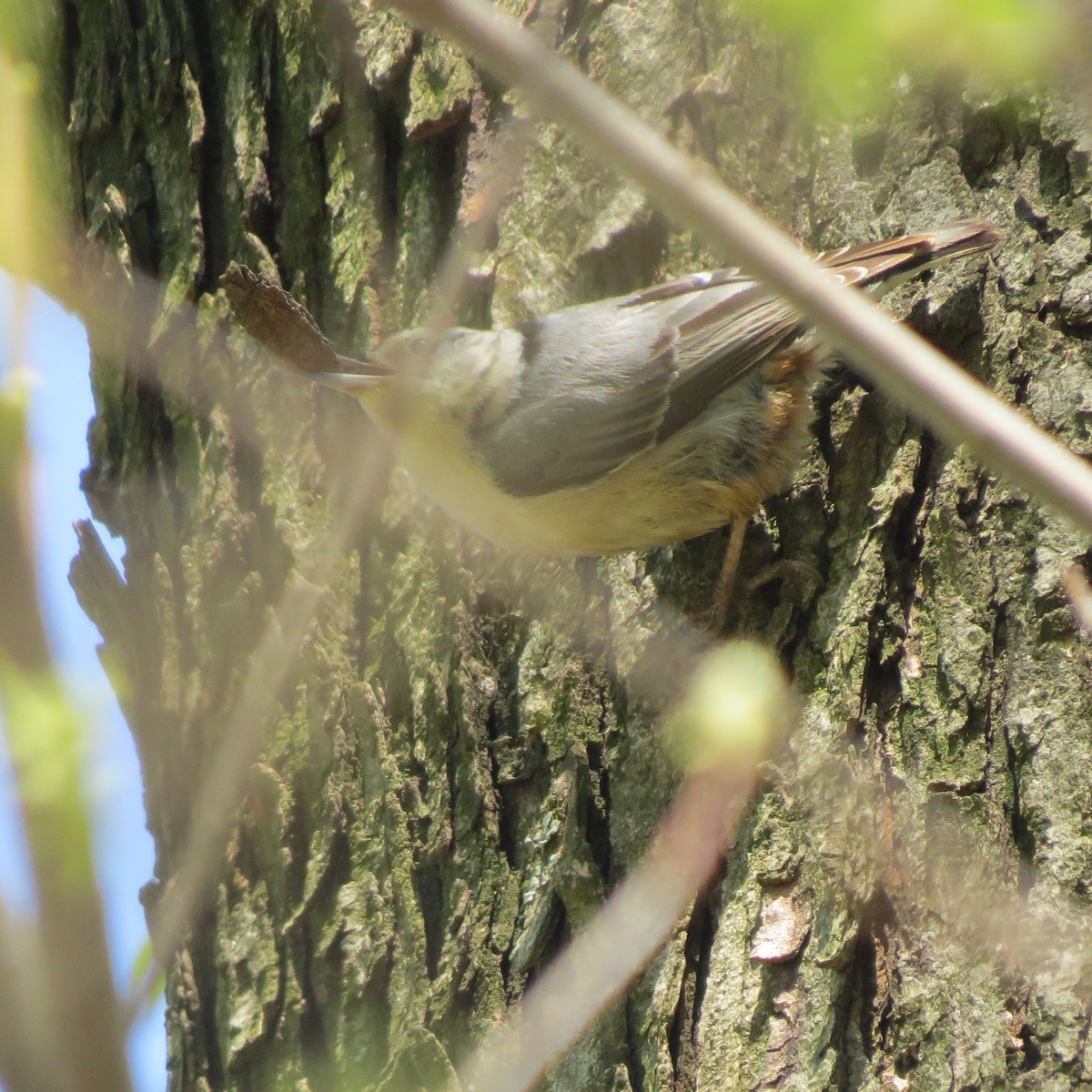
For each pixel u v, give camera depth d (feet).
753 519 22.34
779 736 19.29
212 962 21.34
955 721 18.86
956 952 17.53
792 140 22.80
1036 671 18.71
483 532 22.70
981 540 19.79
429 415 22.48
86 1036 7.23
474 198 23.30
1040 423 19.97
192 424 24.35
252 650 22.50
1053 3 7.37
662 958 18.35
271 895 21.24
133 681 23.73
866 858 18.20
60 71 27.09
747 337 23.26
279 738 21.75
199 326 24.54
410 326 23.57
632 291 24.43
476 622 21.72
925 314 21.08
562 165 23.86
